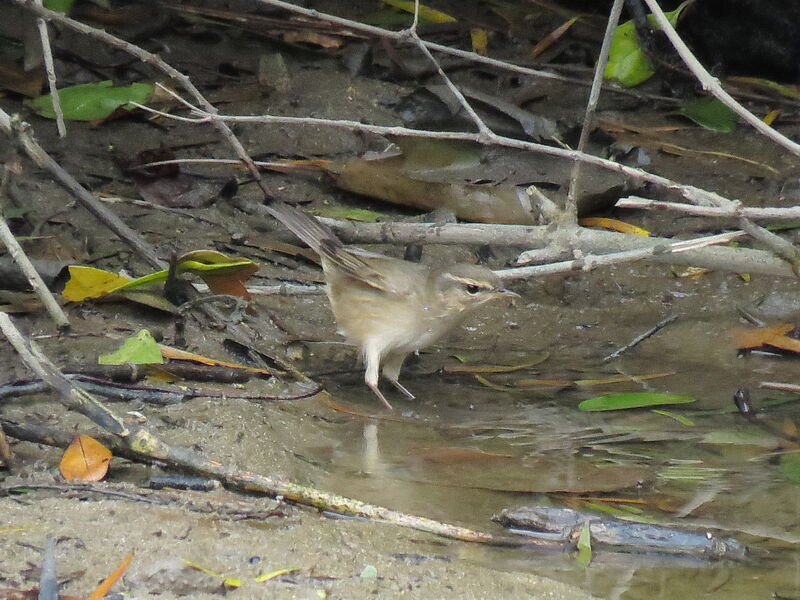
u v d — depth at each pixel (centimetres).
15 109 1548
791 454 1002
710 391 1134
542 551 823
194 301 1106
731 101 958
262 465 917
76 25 1140
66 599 673
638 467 973
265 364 1112
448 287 1112
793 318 1284
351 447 994
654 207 1002
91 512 800
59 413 961
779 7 1727
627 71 1756
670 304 1322
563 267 1116
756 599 761
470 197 1419
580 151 1107
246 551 762
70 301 1154
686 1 1730
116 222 1137
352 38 1798
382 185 1443
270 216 1416
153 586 702
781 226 1413
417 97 1605
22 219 1317
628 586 777
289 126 1590
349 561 769
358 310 1127
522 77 1752
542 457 988
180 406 995
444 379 1167
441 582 746
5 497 820
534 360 1205
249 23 1803
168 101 1611
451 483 930
